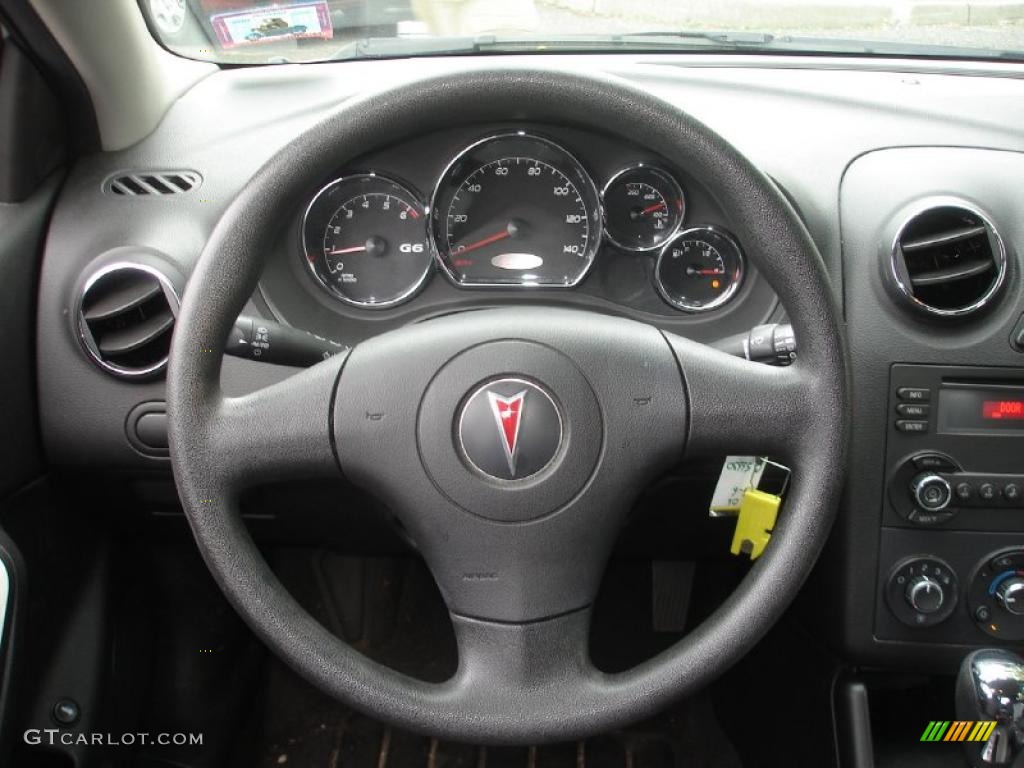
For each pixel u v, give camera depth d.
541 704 0.95
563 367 0.98
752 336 1.09
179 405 0.93
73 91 1.34
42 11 1.22
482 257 1.44
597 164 1.39
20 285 1.31
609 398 0.98
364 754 1.74
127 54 1.35
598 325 1.00
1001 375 1.29
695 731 1.80
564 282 1.44
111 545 1.62
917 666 1.36
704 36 1.58
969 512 1.30
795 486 0.98
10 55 1.26
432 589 1.90
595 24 1.58
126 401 1.35
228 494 0.95
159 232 1.34
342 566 1.89
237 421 0.95
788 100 1.47
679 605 1.85
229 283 0.94
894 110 1.44
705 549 1.54
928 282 1.28
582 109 0.98
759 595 0.95
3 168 1.30
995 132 1.40
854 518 1.32
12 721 1.24
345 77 1.55
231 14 1.51
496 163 1.39
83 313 1.31
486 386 0.97
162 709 1.67
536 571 0.98
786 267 0.96
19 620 1.25
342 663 0.93
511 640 0.97
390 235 1.42
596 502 0.98
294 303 1.40
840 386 0.96
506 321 1.00
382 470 0.98
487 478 0.97
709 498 1.38
